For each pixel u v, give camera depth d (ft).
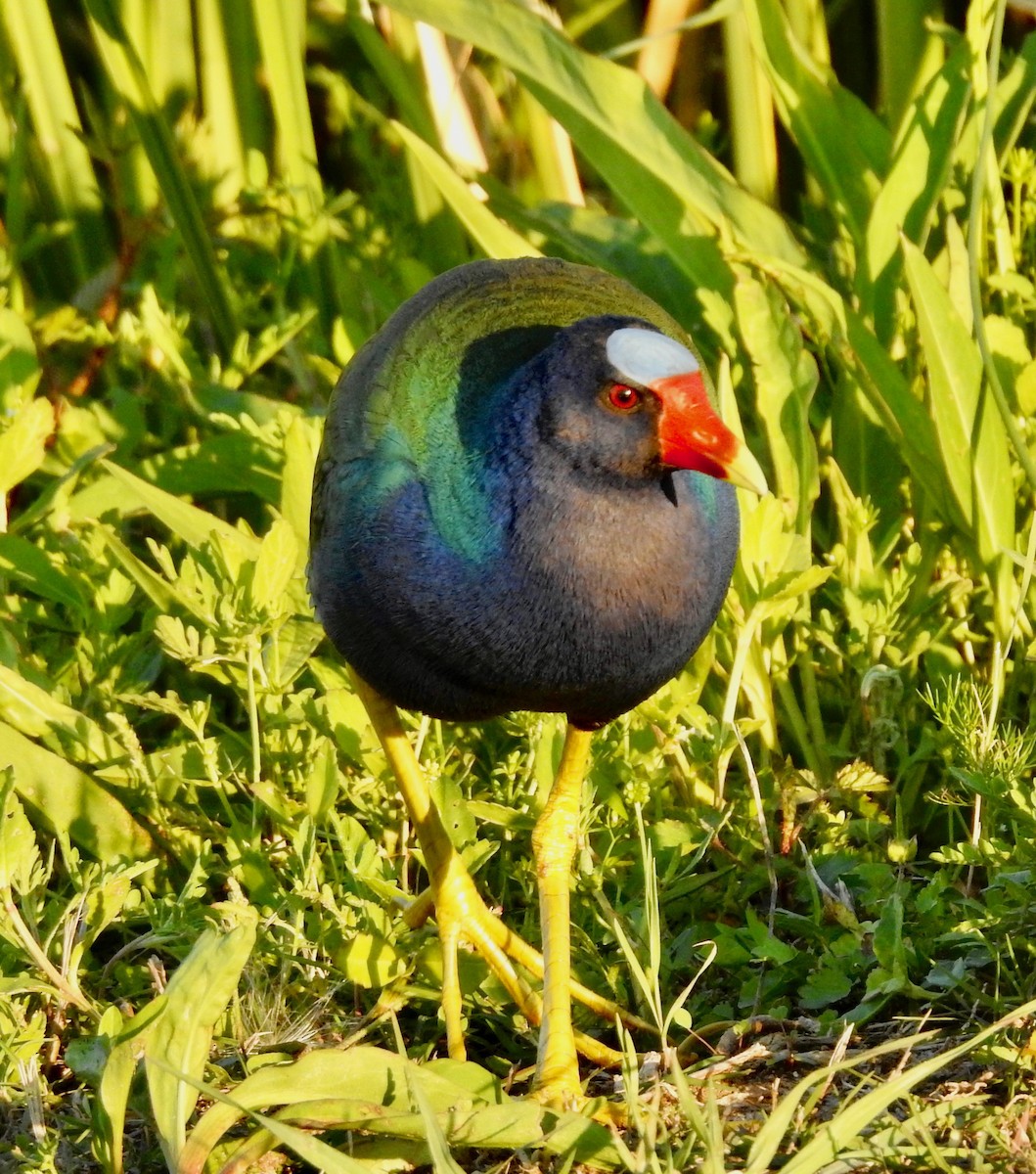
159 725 31.40
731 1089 21.90
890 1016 23.26
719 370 33.42
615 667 22.07
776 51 34.37
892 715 28.19
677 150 34.19
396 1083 20.49
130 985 24.31
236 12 40.27
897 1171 19.19
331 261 39.45
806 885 25.66
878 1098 18.75
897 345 33.58
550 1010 22.98
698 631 22.71
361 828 25.55
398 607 22.31
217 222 40.14
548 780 26.48
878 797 28.25
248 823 28.12
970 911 23.85
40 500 32.01
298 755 27.50
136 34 40.34
